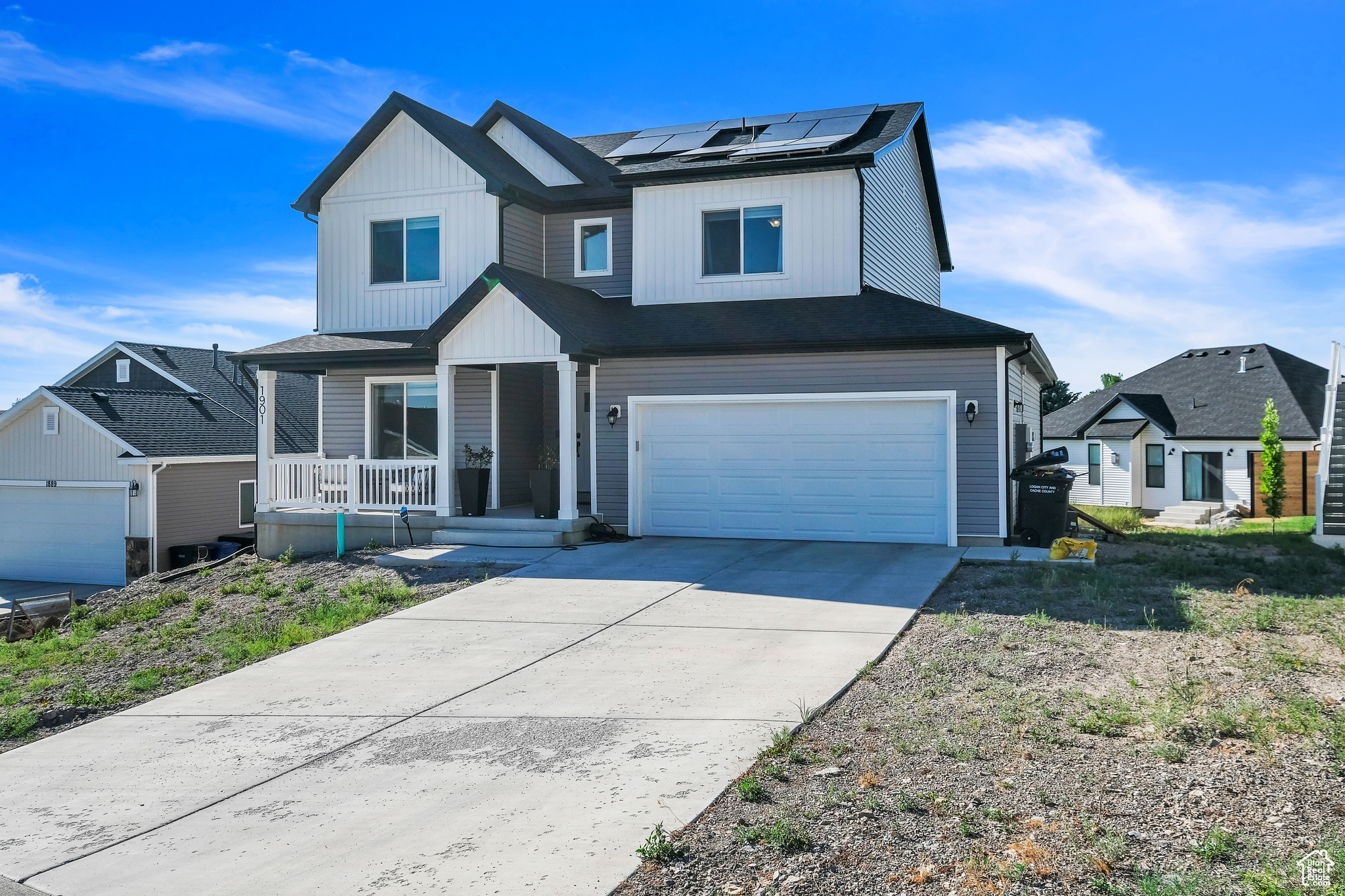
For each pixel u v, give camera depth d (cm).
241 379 3253
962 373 1500
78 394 2534
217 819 581
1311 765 571
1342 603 1051
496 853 508
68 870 525
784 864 475
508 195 1795
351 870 500
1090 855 470
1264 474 2666
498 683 847
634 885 464
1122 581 1184
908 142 2114
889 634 946
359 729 740
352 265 1906
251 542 2450
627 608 1115
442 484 1666
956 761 596
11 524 2558
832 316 1585
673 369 1639
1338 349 1858
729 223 1739
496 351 1616
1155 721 646
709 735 676
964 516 1503
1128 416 3186
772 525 1598
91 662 1073
